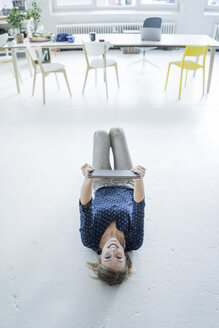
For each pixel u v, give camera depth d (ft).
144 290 5.23
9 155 9.15
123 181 6.23
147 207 7.02
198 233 6.36
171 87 14.62
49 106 12.66
